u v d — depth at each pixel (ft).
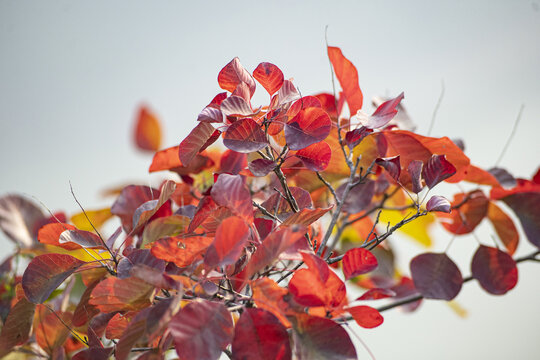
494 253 4.00
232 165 3.97
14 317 3.71
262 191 4.02
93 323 3.67
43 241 3.60
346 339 3.33
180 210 3.79
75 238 3.60
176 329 3.27
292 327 3.35
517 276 3.96
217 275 3.47
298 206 3.72
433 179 3.69
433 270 3.91
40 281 3.57
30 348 3.99
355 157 3.96
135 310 3.48
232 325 3.32
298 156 3.59
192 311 3.30
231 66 3.64
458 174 3.89
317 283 3.38
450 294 3.87
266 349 3.31
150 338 3.27
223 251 3.34
